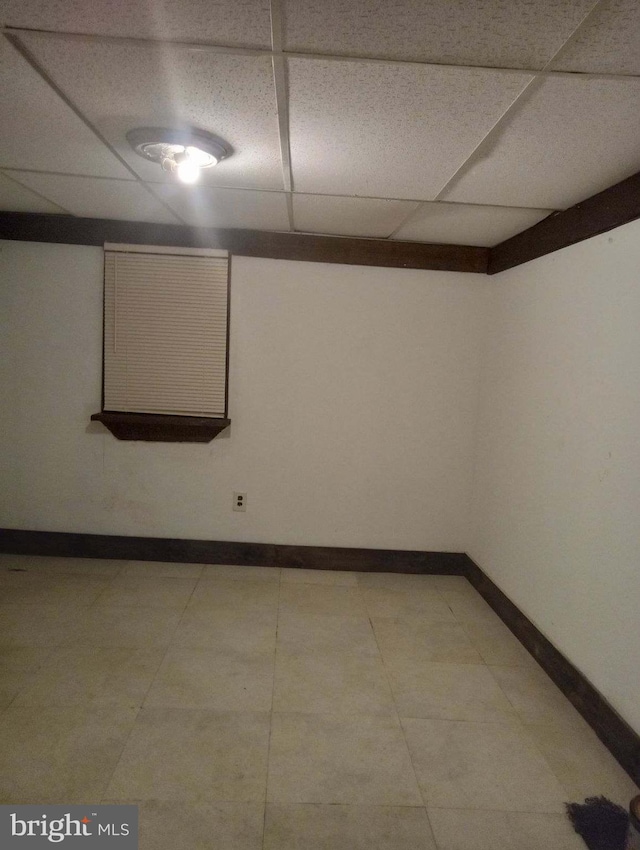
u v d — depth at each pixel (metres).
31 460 3.32
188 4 1.06
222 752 1.82
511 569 2.79
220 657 2.39
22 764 1.72
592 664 2.05
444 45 1.16
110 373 3.22
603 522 2.00
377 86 1.36
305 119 1.57
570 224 2.29
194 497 3.38
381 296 3.24
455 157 1.79
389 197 2.30
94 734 1.87
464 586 3.31
